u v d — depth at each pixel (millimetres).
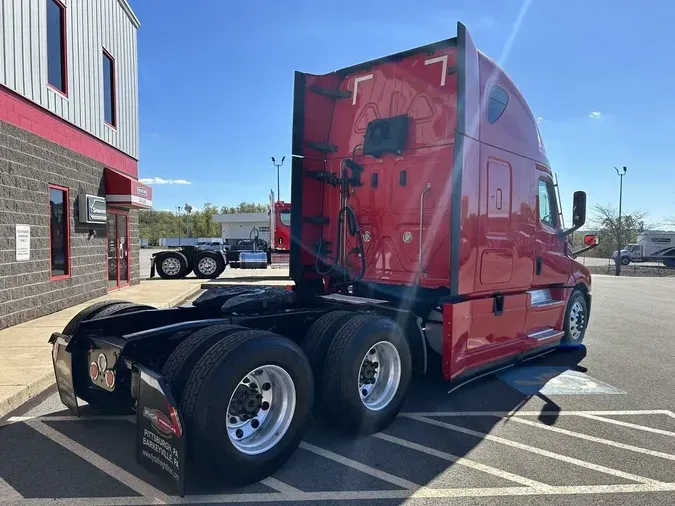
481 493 3354
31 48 8953
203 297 5352
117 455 3889
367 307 5180
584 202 6879
